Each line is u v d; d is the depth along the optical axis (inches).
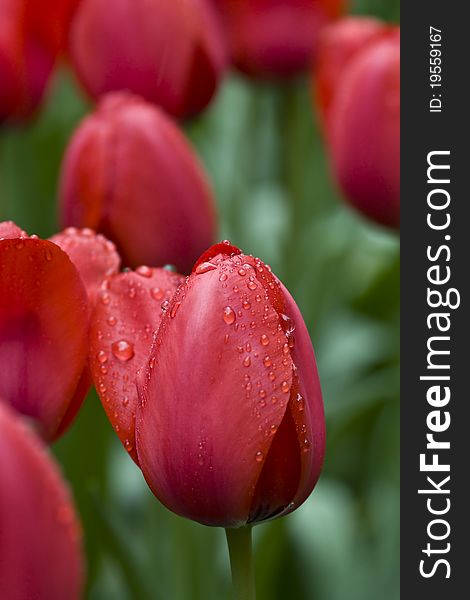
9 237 24.8
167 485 23.4
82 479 33.0
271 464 23.5
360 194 33.5
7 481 20.3
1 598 20.4
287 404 23.3
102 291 24.6
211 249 23.6
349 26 35.9
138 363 24.2
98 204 28.8
